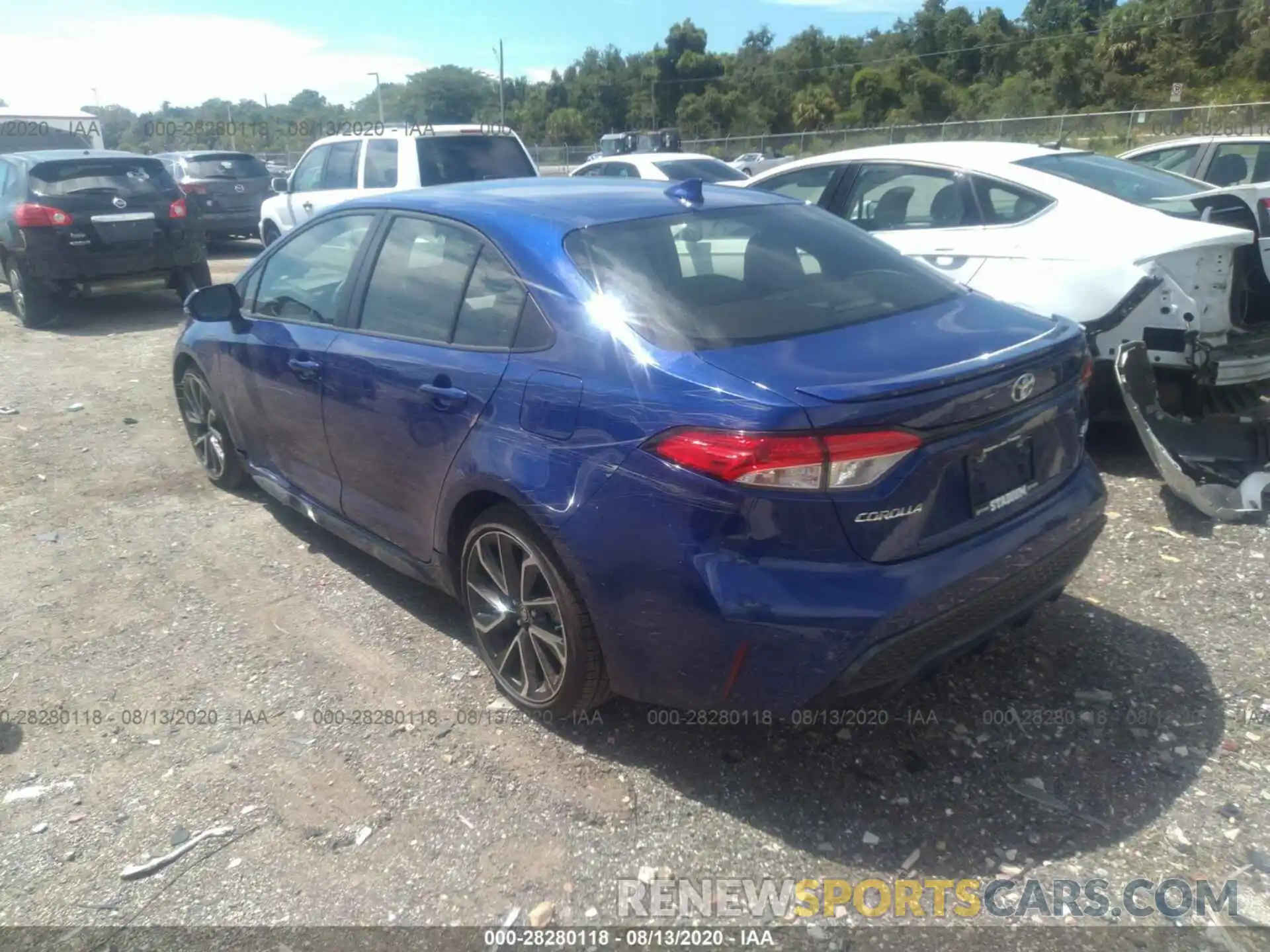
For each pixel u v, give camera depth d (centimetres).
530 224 352
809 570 268
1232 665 359
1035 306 536
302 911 268
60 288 1041
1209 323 491
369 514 410
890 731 332
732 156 4428
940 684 356
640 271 325
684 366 287
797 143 4244
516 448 318
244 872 281
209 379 520
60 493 566
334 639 403
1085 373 335
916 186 624
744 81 7156
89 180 1043
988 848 282
